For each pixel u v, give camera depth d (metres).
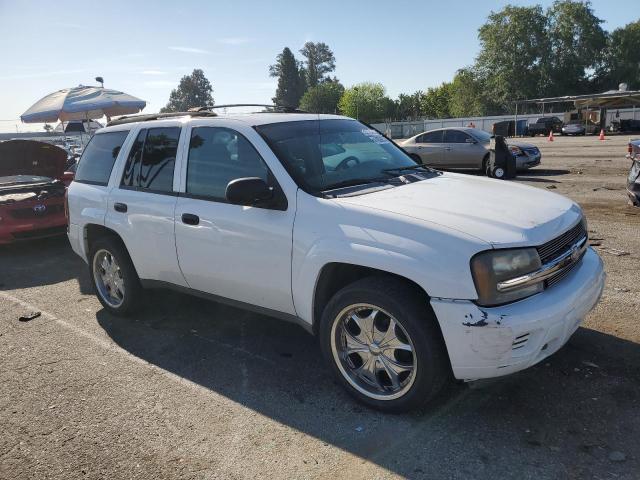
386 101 97.69
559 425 3.01
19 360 4.25
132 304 4.87
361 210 3.18
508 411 3.17
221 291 4.00
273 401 3.45
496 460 2.76
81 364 4.12
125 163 4.71
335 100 109.62
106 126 5.28
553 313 2.84
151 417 3.34
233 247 3.72
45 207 8.13
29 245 8.73
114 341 4.53
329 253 3.18
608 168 15.13
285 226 3.43
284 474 2.76
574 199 10.06
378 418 3.20
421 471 2.72
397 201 3.31
